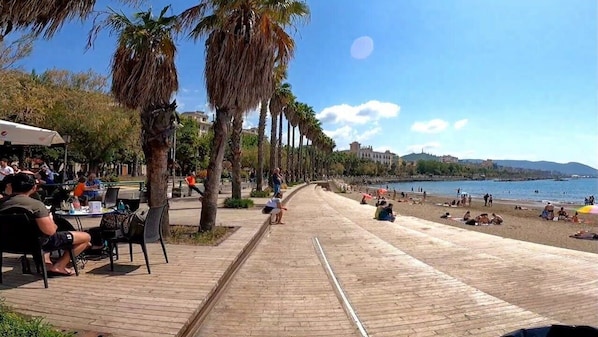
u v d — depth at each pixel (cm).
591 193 9338
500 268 770
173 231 970
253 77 962
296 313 501
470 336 435
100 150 3125
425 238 1127
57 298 449
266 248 942
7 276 528
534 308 534
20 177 484
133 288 497
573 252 952
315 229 1275
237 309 513
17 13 300
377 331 445
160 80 851
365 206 2705
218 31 988
